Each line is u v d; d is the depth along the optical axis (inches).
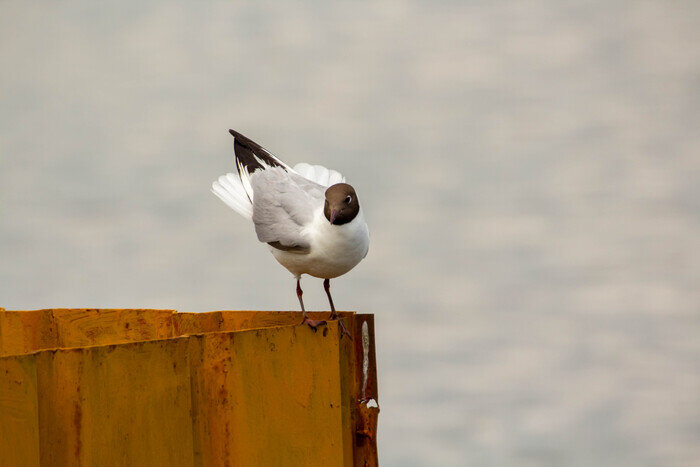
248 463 413.7
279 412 428.5
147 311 505.7
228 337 407.2
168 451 374.9
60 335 494.6
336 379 453.7
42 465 344.5
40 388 343.6
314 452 442.6
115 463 357.1
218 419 408.8
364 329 513.0
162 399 374.0
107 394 355.9
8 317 487.5
